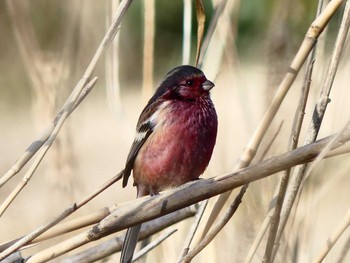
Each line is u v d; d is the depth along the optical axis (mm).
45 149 8000
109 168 22500
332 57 7945
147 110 10336
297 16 10430
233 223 9930
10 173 7953
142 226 8977
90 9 11578
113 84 9969
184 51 10352
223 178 7156
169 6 27562
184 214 9086
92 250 8836
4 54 18688
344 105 9641
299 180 7930
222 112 12023
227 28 10336
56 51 11375
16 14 10984
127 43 19656
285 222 7875
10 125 25078
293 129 7809
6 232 14430
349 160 10164
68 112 8141
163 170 10234
